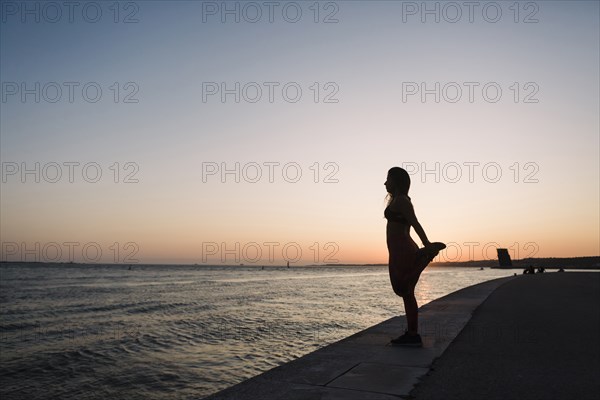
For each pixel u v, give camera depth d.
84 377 9.38
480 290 11.52
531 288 12.34
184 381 8.64
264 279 80.44
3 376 9.60
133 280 76.38
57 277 90.19
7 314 22.97
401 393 2.36
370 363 3.07
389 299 27.50
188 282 67.38
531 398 2.30
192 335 14.35
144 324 17.78
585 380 2.67
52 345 13.47
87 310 24.69
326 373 2.78
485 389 2.46
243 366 9.59
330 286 49.91
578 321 5.47
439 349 3.61
